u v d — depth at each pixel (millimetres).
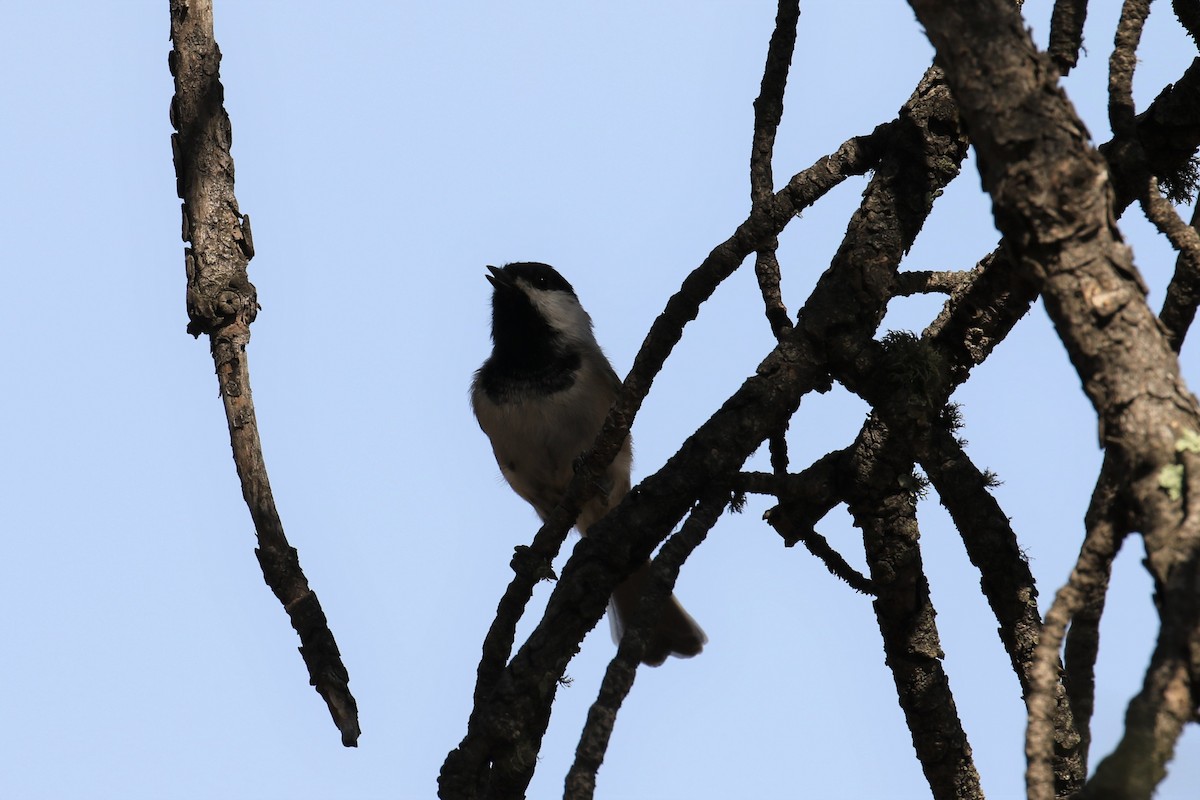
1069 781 5516
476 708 5941
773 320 6113
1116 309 3713
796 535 6098
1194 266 4957
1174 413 3596
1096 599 4008
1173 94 5961
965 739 6176
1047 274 3809
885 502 5977
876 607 6211
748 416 5680
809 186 5922
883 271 5801
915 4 3988
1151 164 6090
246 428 5816
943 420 6152
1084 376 3768
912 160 5855
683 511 5617
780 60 6086
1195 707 3230
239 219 6168
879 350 5887
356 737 5301
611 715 4516
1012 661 5934
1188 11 6215
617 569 5543
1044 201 3779
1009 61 3865
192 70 6285
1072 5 4863
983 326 6004
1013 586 5910
